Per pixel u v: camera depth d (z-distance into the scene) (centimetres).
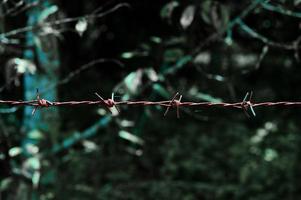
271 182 950
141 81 576
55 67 582
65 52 1142
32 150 576
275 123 1158
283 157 1001
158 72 605
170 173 983
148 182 928
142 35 1046
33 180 556
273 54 1202
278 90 1288
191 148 1070
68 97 1208
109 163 905
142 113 718
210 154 1052
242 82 1252
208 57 611
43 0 524
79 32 494
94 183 855
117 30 1075
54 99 592
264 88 1280
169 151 1036
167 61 589
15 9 518
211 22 545
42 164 575
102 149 873
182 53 573
